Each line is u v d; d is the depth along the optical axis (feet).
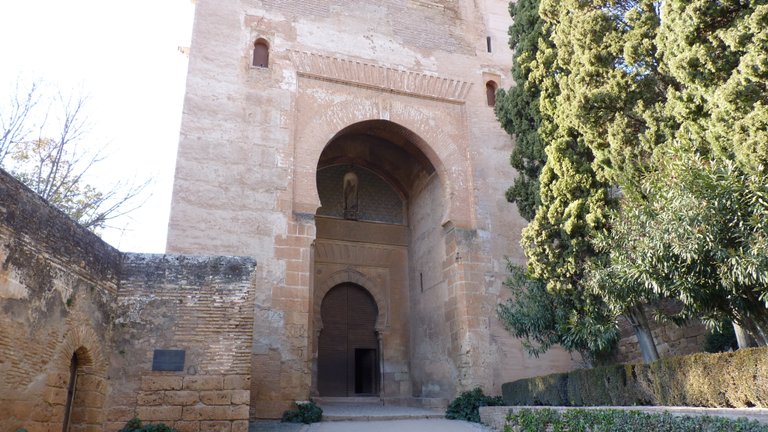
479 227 59.31
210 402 33.53
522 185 49.75
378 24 63.67
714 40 27.68
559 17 44.11
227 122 53.47
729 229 25.95
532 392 44.57
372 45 62.28
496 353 54.85
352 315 68.64
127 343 33.76
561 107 41.57
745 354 24.25
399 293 69.36
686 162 27.76
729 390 25.03
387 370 65.62
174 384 33.47
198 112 52.90
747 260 24.43
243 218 50.70
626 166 34.73
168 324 34.60
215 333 34.94
